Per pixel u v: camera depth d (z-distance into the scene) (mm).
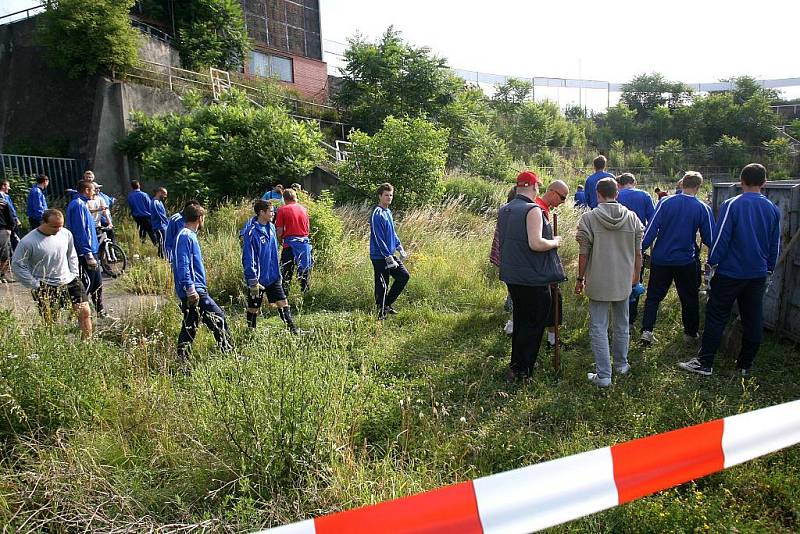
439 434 3715
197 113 15438
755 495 3051
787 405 2635
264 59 24562
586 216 4598
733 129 38062
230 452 3174
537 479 2053
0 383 3613
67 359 3965
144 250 11180
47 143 16328
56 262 5270
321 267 8516
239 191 14516
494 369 5031
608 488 2170
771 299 5664
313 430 3227
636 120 43656
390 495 2906
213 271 7930
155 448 3346
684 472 2322
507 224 4672
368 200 13766
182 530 2688
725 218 4582
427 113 21547
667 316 6348
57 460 3064
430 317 6676
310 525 1799
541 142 31109
